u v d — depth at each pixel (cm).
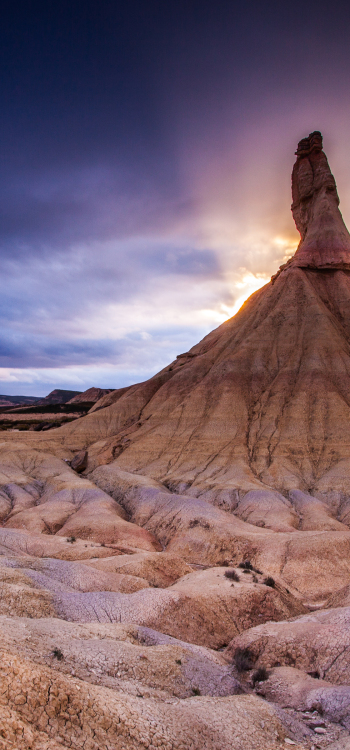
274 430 7400
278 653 2033
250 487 6069
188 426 8344
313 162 11669
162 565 3366
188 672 1631
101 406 12212
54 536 4550
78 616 2072
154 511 5781
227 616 2488
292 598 3028
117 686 1339
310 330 8925
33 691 1015
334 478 6072
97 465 8344
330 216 10781
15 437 9456
